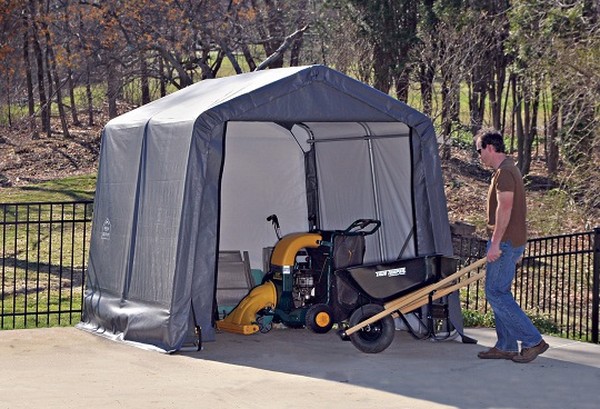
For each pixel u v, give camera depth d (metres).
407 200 10.84
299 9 31.05
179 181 9.71
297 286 10.23
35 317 12.93
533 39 21.50
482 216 26.53
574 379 8.66
